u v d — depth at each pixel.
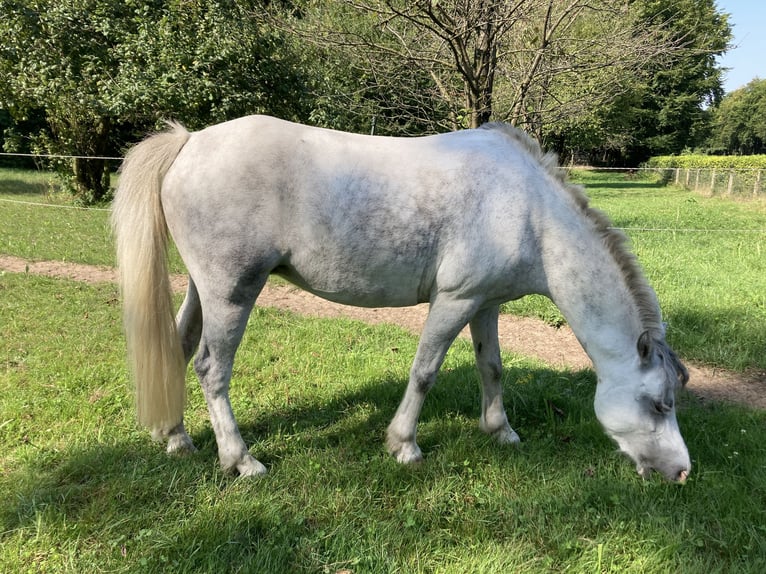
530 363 4.25
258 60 10.65
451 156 2.52
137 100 9.97
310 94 10.74
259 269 2.46
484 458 2.79
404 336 4.88
